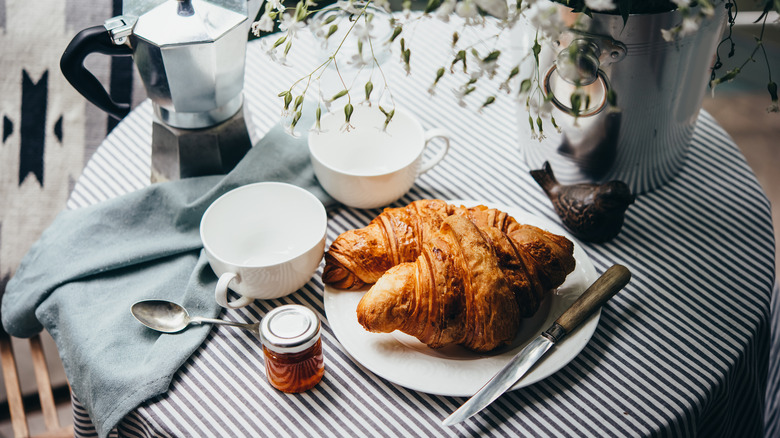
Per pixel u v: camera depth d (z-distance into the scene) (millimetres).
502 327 685
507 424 688
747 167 902
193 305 760
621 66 737
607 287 733
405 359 706
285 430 688
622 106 771
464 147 920
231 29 773
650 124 797
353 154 880
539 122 677
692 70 770
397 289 686
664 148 837
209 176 862
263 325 678
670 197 870
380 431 687
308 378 700
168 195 832
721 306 773
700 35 735
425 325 686
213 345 743
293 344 663
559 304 745
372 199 829
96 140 1223
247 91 976
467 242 693
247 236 808
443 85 988
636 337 748
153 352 727
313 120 906
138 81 1216
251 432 687
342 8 638
